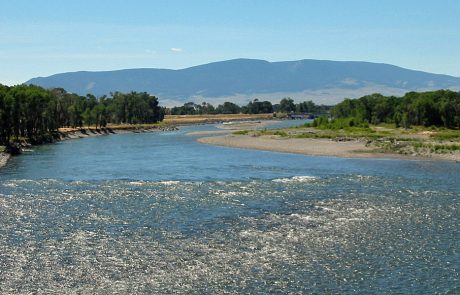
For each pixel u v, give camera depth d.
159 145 148.62
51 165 97.44
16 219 51.47
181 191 66.75
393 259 38.91
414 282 34.44
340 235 45.22
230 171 87.12
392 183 71.31
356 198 60.78
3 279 35.28
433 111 199.88
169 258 39.47
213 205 57.91
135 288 33.78
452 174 79.81
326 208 55.69
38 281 34.97
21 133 152.88
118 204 58.66
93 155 118.19
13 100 135.25
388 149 114.88
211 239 44.34
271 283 34.47
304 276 35.66
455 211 53.44
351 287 33.72
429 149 109.62
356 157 106.94
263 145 136.88
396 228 47.25
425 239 43.75
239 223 49.66
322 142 137.50
